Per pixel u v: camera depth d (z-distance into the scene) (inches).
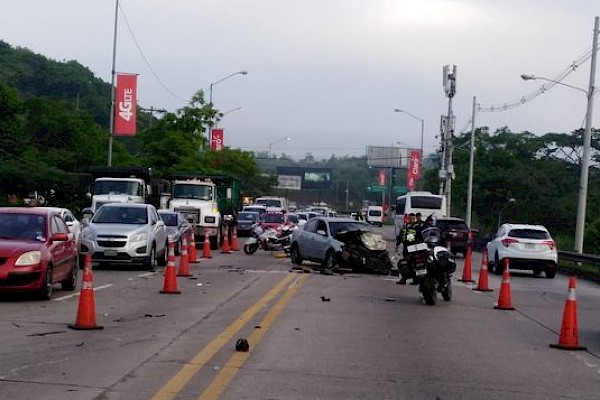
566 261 1512.1
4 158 2063.2
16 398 339.0
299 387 379.2
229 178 1859.0
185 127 2610.7
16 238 680.4
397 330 576.7
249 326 562.9
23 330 513.3
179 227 1275.8
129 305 658.8
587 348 539.5
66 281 736.3
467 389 391.2
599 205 2608.3
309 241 1149.1
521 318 684.7
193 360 431.5
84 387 362.3
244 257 1355.8
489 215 2751.0
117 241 974.4
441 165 2758.4
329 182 6151.6
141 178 1493.6
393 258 1358.3
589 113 1501.0
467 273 1044.5
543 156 3056.1
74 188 1953.7
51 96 4820.4
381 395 370.9
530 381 418.0
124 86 1716.3
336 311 669.9
